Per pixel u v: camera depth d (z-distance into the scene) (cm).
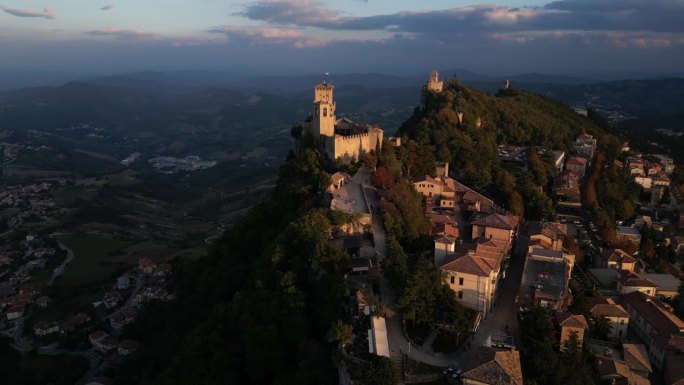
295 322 10812
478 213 17700
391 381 8694
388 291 11812
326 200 15638
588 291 13488
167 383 11906
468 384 8869
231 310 12694
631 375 10475
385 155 19250
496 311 11950
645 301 12975
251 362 10894
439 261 13188
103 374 18488
